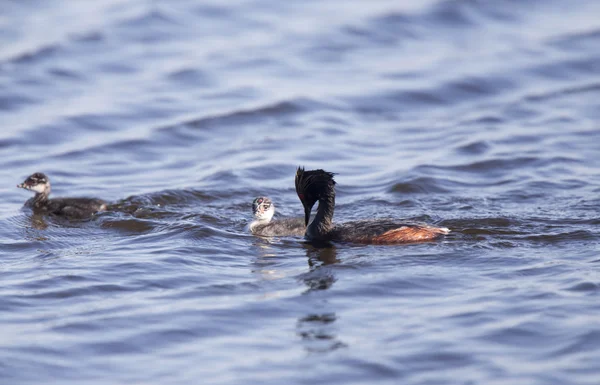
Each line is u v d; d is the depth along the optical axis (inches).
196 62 1189.7
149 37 1288.1
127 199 749.9
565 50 1258.6
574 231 633.0
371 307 506.3
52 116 994.1
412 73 1170.6
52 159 876.6
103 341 464.4
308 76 1157.1
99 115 999.6
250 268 578.9
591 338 449.7
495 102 1073.5
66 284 546.3
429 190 770.2
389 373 425.4
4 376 426.0
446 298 516.1
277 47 1262.3
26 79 1114.1
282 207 741.3
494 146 893.8
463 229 647.1
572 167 818.2
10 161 870.4
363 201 745.0
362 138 948.0
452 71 1175.6
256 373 428.1
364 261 584.4
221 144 930.7
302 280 552.7
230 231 664.4
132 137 935.0
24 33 1288.1
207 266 582.2
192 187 781.9
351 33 1325.0
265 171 836.6
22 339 465.7
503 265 567.5
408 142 930.1
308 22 1370.6
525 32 1354.6
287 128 979.9
